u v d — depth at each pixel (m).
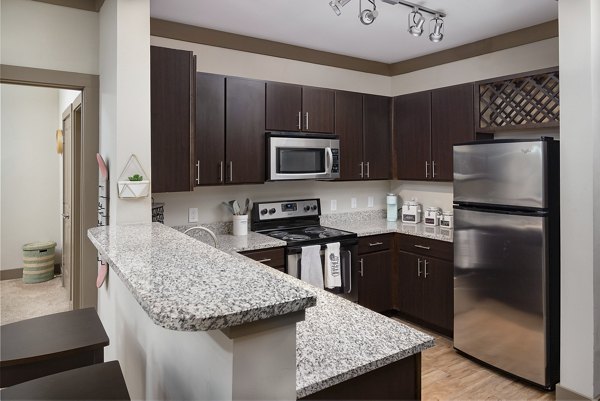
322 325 1.38
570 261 2.38
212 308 0.75
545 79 3.10
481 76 3.67
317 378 1.01
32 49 2.57
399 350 1.18
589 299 2.30
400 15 3.01
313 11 2.95
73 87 2.72
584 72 2.28
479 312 2.94
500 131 3.36
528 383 2.69
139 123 2.38
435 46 3.80
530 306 2.63
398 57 4.19
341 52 3.99
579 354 2.35
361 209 4.43
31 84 2.61
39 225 5.14
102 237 1.63
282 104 3.43
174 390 1.25
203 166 3.04
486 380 2.75
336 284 3.37
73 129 3.51
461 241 3.05
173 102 2.70
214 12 2.97
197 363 1.03
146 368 1.59
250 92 3.26
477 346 2.96
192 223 3.39
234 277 0.98
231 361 0.80
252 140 3.28
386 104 4.14
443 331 3.48
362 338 1.27
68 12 2.67
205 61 3.32
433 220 4.00
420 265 3.61
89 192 2.78
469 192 2.99
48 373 1.47
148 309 0.77
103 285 2.57
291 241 3.20
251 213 3.64
